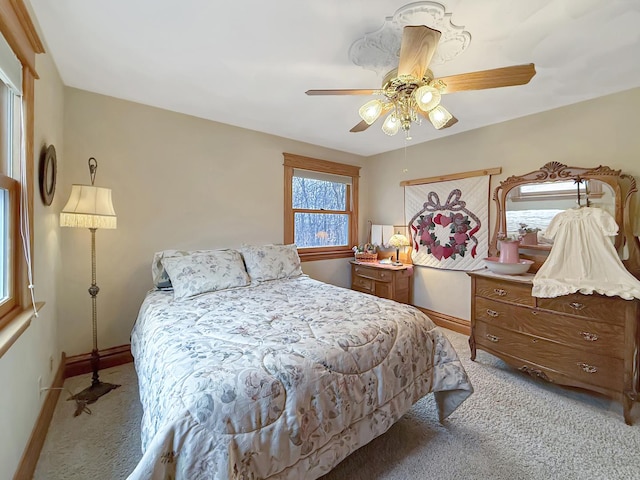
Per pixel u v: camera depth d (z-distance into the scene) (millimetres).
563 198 2494
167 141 2699
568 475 1397
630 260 2143
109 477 1359
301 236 3783
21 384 1301
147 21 1516
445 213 3430
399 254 3975
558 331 2080
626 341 1789
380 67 1919
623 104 2225
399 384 1522
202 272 2371
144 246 2611
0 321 1198
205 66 1945
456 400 1734
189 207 2840
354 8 1405
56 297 2059
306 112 2729
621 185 2213
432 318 3594
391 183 4086
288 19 1488
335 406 1244
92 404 1928
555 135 2576
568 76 2031
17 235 1388
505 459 1497
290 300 2096
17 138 1380
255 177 3270
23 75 1372
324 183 4012
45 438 1595
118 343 2508
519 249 2748
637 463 1473
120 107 2465
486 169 3047
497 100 2422
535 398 2061
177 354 1237
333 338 1411
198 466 904
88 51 1788
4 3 1117
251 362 1164
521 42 1651
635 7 1379
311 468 1141
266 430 1035
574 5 1372
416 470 1427
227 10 1429
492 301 2490
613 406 1962
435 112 1777
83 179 2318
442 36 1589
